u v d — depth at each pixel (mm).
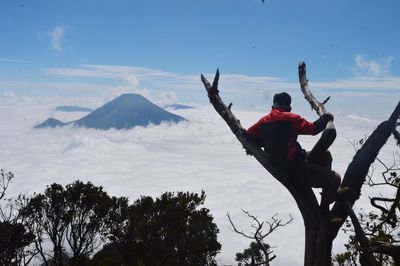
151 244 16500
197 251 16750
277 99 3465
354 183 3062
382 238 4160
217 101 3648
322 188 3141
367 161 3057
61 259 17438
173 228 16812
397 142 3164
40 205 17297
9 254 16266
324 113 3289
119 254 17156
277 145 3217
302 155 3201
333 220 2973
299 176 3146
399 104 3047
